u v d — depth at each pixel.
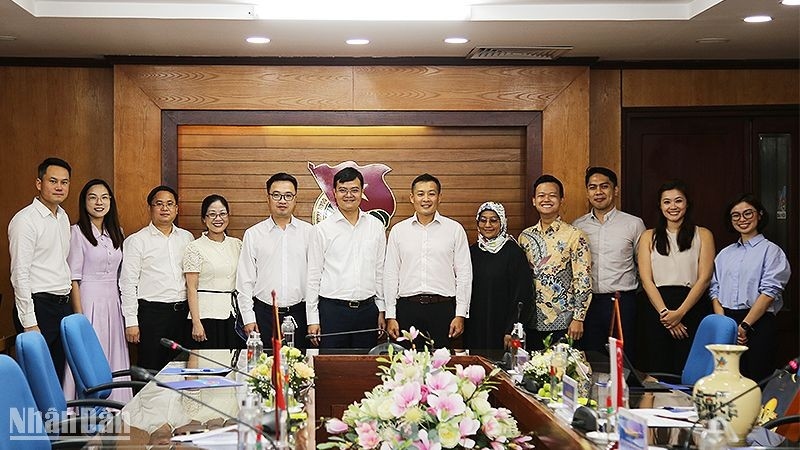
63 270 6.18
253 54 7.20
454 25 6.16
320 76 7.32
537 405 3.55
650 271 6.45
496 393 4.39
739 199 6.24
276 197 6.51
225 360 5.16
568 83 7.38
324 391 4.88
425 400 2.89
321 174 7.43
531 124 7.39
